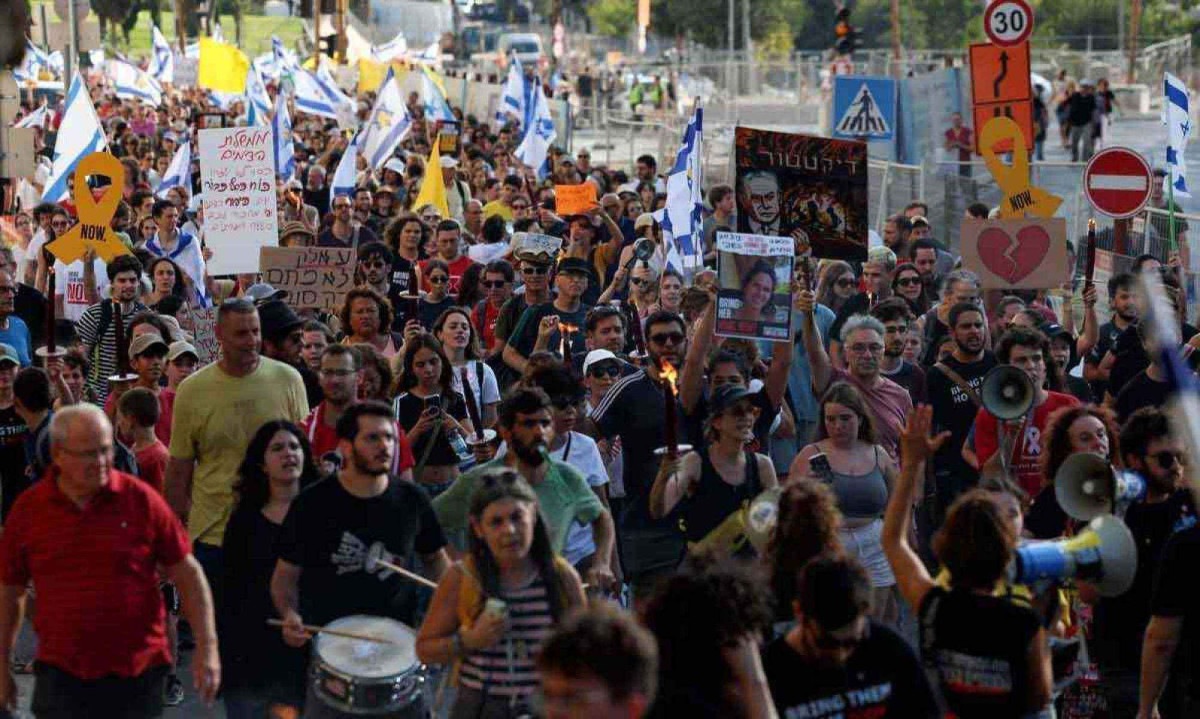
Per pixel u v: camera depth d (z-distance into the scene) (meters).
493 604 6.72
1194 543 7.27
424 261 15.97
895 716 5.91
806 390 12.09
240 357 9.41
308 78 40.25
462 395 11.15
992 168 14.27
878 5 92.00
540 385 9.42
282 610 7.71
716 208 18.52
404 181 27.89
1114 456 8.96
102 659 7.24
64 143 19.97
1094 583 6.62
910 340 12.21
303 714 8.02
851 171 12.09
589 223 17.42
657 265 17.88
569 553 8.97
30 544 7.24
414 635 7.47
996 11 17.20
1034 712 6.33
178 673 10.41
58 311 15.99
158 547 7.39
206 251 17.88
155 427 11.00
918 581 6.55
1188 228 18.30
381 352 12.60
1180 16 81.44
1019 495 8.77
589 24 114.38
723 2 89.69
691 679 5.56
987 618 6.29
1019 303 13.23
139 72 52.75
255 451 8.35
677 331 10.19
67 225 17.59
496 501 6.78
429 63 69.88
